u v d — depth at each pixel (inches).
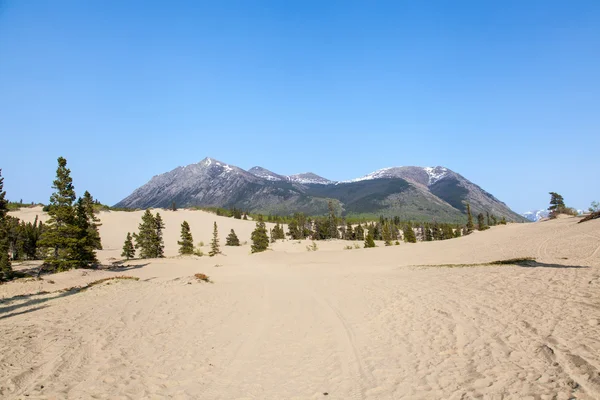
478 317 404.5
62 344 378.9
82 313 532.7
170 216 6200.8
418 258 1509.6
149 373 313.1
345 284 837.8
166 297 687.1
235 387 285.9
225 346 391.5
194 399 264.4
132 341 399.9
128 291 764.0
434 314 447.8
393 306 528.4
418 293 593.6
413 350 339.6
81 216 1838.1
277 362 340.8
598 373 236.4
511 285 546.3
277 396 268.7
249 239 5280.5
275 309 593.0
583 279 514.9
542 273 616.4
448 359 305.0
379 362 321.7
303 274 1258.0
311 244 3912.4
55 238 1676.9
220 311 575.2
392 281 787.4
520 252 1159.0
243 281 1068.5
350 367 317.4
